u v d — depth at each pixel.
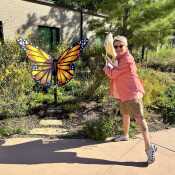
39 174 3.59
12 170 3.66
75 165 3.80
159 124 5.29
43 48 9.64
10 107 5.47
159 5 8.71
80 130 4.87
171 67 11.17
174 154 4.16
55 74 5.75
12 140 4.47
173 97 6.57
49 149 4.21
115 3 8.51
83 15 14.77
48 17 13.08
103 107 5.89
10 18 11.40
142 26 8.77
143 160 3.95
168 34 9.45
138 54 10.85
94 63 8.28
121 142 4.48
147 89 6.20
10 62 6.77
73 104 5.97
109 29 9.23
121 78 3.92
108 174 3.60
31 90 6.45
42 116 5.46
